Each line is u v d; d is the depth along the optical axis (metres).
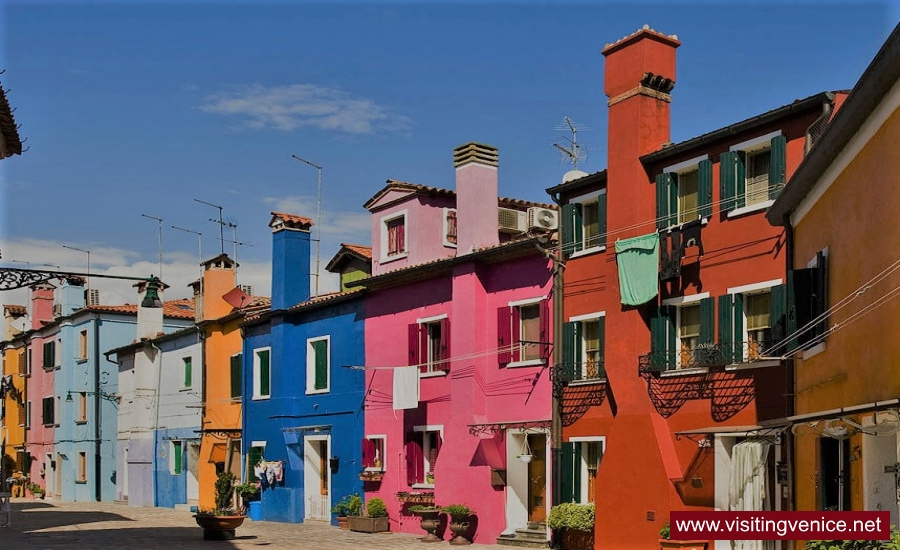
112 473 46.44
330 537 25.77
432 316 26.23
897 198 11.99
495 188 26.03
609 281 21.11
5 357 58.47
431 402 26.00
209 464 36.06
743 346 18.42
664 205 20.22
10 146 21.44
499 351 24.06
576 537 21.30
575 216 22.45
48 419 51.53
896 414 11.12
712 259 19.22
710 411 18.89
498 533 23.34
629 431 20.09
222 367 36.00
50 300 55.16
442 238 28.14
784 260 17.89
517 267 23.84
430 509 24.42
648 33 20.91
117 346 47.41
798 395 17.05
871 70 11.85
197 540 24.78
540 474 23.28
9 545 22.98
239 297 35.47
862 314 13.33
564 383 22.03
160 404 40.53
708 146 19.58
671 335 19.86
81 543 23.66
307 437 30.72
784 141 18.03
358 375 28.84
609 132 21.45
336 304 30.06
